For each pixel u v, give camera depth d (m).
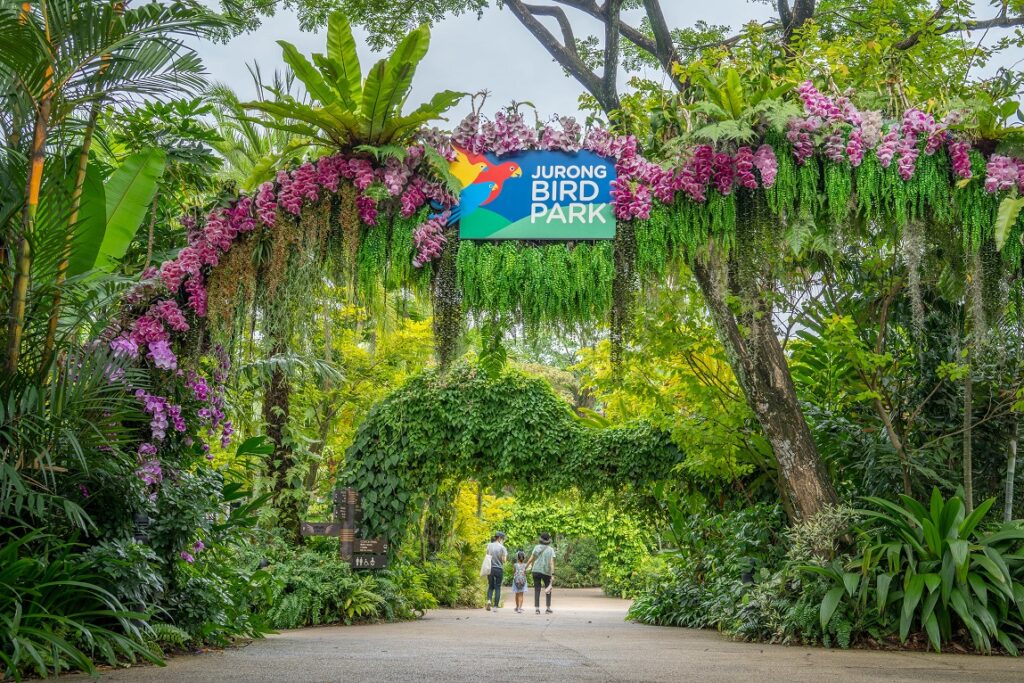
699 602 12.00
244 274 7.26
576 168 7.21
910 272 7.29
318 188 7.23
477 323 7.49
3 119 6.09
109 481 6.13
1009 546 7.65
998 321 7.70
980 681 5.20
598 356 11.91
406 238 7.19
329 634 9.34
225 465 11.88
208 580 7.22
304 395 14.83
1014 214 6.76
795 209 7.26
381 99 6.84
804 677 5.36
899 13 11.64
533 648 7.45
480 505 19.38
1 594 5.02
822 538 8.12
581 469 12.38
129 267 7.42
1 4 6.05
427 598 14.34
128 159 7.21
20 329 5.80
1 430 5.52
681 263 7.59
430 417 12.66
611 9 12.54
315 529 12.22
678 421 10.75
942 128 7.10
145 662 5.73
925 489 9.48
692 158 7.06
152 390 7.11
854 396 9.59
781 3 12.54
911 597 7.20
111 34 6.24
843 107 7.16
